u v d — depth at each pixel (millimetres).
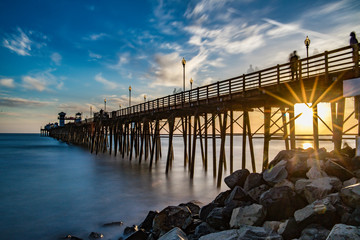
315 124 10945
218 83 16266
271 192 6266
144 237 7648
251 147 18438
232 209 6691
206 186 16641
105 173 22219
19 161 32281
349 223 4656
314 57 10227
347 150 8336
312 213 5086
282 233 5164
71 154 42469
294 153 8047
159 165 27500
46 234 9156
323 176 6359
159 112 24750
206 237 5535
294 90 11406
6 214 11289
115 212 11523
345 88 8812
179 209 7793
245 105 15805
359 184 5152
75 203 12945
